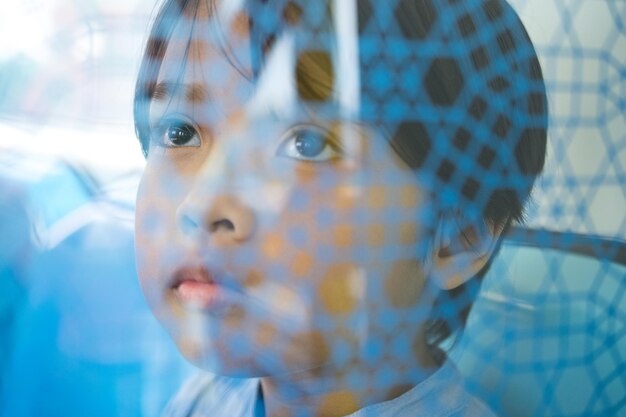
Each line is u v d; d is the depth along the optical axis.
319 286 0.34
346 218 0.34
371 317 0.36
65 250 0.44
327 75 0.33
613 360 0.44
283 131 0.34
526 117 0.39
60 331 0.43
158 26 0.37
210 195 0.33
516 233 0.41
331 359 0.36
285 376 0.39
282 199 0.34
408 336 0.38
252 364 0.36
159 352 0.44
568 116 0.41
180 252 0.34
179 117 0.35
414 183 0.36
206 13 0.35
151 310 0.37
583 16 0.40
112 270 0.44
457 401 0.41
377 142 0.34
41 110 0.44
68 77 0.43
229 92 0.34
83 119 0.44
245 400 0.46
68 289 0.44
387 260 0.35
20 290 0.43
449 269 0.39
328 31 0.34
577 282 0.43
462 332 0.41
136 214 0.37
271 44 0.33
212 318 0.35
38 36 0.42
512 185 0.39
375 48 0.34
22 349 0.43
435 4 0.36
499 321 0.43
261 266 0.34
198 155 0.35
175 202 0.35
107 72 0.42
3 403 0.42
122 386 0.44
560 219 0.42
